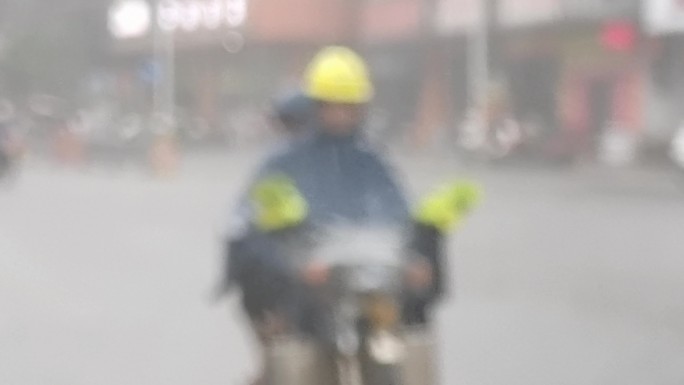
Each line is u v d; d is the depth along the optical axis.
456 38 64.44
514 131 54.66
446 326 15.39
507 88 61.66
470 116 60.19
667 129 56.25
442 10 65.50
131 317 16.20
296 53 72.88
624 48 57.53
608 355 13.62
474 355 13.66
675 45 56.50
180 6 76.44
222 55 75.44
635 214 30.91
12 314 16.42
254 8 72.44
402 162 56.72
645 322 15.58
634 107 58.00
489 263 21.34
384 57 70.56
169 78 76.31
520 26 60.28
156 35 77.62
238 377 12.63
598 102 59.75
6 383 12.43
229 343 14.42
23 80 86.25
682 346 14.02
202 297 17.72
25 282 19.34
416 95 69.38
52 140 68.94
